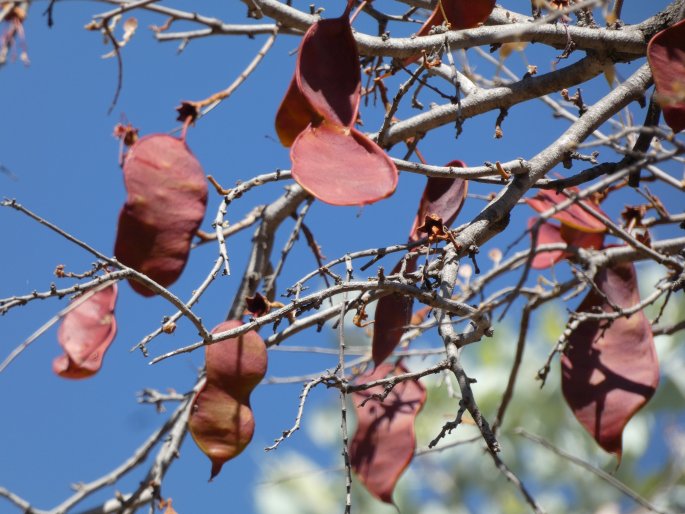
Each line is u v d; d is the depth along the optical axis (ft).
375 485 19.79
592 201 20.49
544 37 18.92
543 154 17.57
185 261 17.40
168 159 17.76
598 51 19.06
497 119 19.36
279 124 17.12
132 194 17.38
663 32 16.72
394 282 15.87
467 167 17.51
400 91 17.49
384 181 14.98
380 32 21.63
